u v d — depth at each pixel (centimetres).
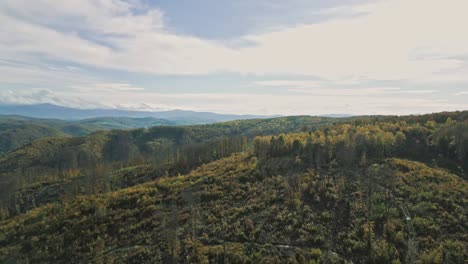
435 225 5256
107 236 6341
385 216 5606
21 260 5947
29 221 7738
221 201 7188
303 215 6019
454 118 11300
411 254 4641
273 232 5662
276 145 10031
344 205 6172
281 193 7038
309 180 7419
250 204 6781
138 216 7000
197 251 5297
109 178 12012
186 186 8500
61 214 7606
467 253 4594
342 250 4991
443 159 8488
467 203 5884
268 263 4834
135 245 5891
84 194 10200
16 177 13988
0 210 9744
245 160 10444
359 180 7200
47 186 12569
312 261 4672
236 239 5612
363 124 12444
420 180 6919
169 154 16375
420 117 12244
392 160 8219
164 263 5178
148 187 8950
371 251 4816
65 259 5816
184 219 6531
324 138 9850
